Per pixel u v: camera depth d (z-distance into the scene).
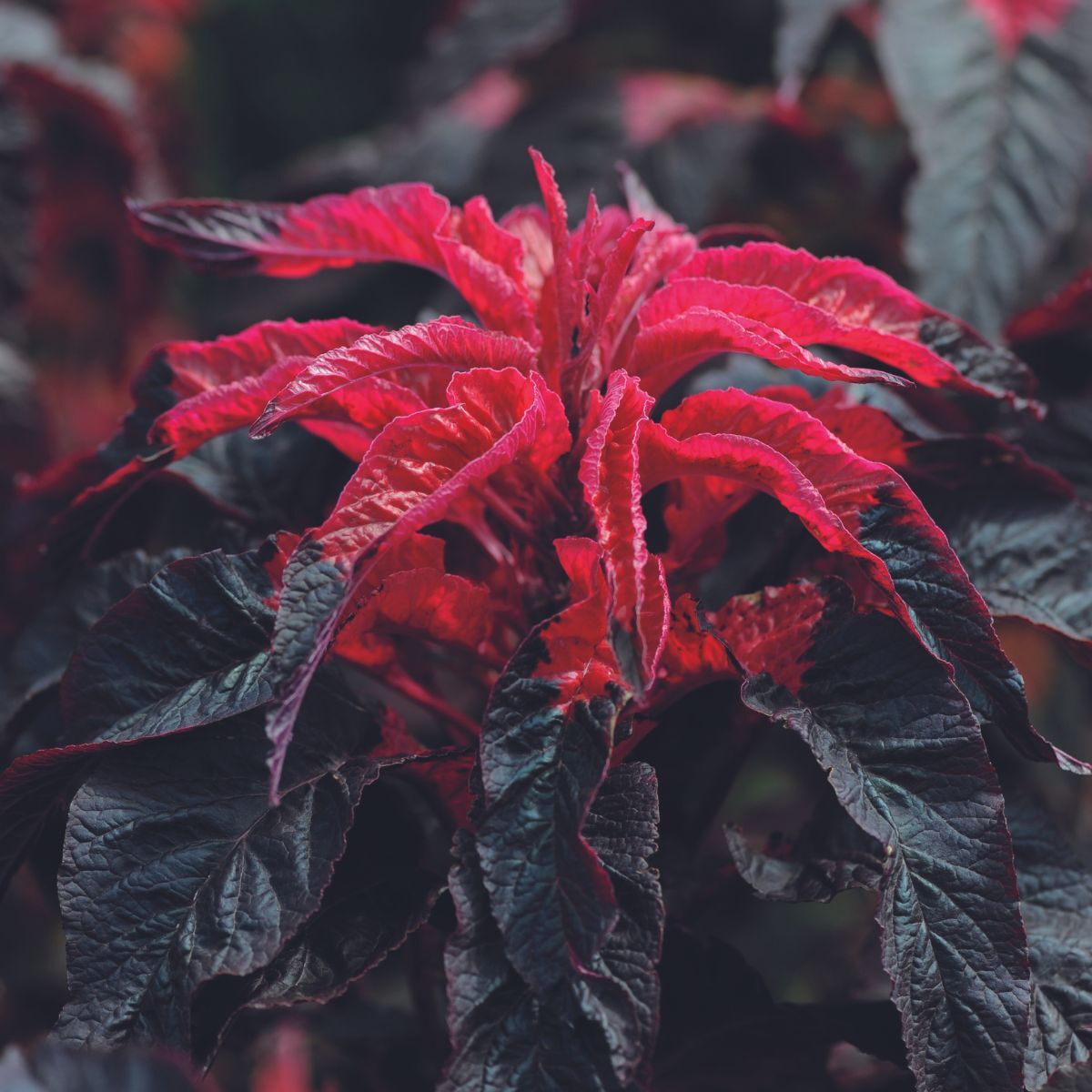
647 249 0.86
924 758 0.79
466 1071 0.76
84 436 1.68
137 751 0.81
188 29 2.67
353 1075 1.00
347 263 0.88
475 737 0.87
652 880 0.77
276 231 0.87
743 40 1.56
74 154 1.51
